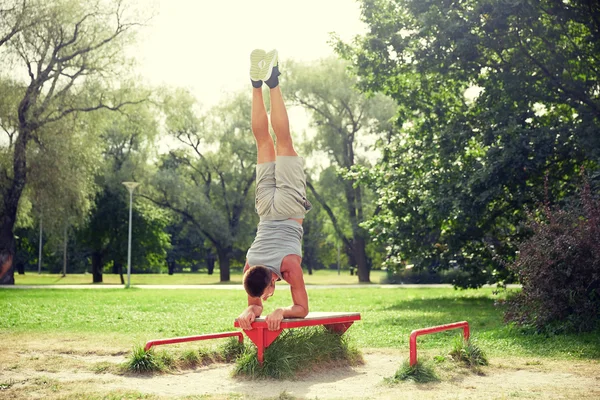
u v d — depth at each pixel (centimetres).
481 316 1614
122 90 3972
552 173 1911
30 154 3619
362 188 5631
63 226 3919
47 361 852
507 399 596
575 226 1180
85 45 3806
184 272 11725
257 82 790
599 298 1158
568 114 2152
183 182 5472
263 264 776
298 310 762
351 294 2888
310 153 5397
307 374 762
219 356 888
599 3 1772
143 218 5409
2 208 3794
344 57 2316
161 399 601
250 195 5950
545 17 1938
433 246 2402
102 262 5581
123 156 5300
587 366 833
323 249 8875
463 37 1875
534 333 1144
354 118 5356
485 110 2039
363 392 643
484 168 1798
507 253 2156
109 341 1107
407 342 1109
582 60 1922
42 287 3572
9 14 3591
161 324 1446
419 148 2328
